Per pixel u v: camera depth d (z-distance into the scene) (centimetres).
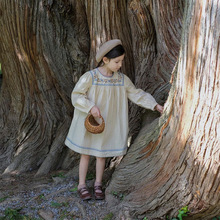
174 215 270
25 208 312
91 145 308
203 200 247
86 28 399
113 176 318
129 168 301
